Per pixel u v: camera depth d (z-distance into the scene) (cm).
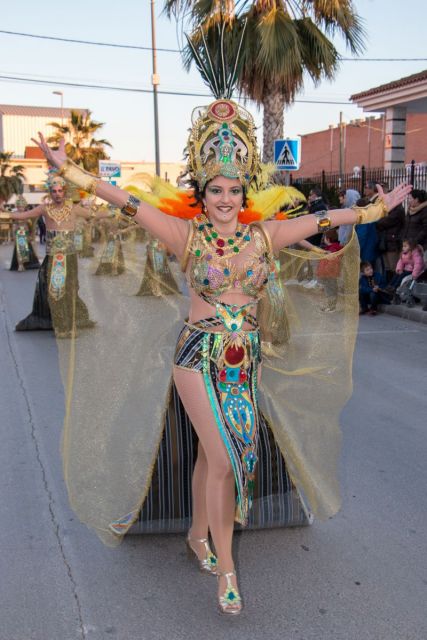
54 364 689
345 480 405
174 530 327
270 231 283
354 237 335
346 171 3956
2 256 2222
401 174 1496
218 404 271
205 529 307
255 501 331
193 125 276
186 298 336
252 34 1255
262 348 331
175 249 279
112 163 1777
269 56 1221
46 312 860
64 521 355
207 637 260
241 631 263
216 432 270
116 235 330
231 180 268
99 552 323
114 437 325
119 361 327
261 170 316
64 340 322
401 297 991
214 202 269
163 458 319
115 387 326
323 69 1362
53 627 267
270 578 300
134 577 302
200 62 304
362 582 296
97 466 322
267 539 334
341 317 340
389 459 438
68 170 279
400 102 1764
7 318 977
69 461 319
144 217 276
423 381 626
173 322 335
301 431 336
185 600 284
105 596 287
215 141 269
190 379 273
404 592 289
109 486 323
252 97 1366
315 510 338
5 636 261
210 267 270
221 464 270
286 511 336
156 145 2117
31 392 587
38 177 4984
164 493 321
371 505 371
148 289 331
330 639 258
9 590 292
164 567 310
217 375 272
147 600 284
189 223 278
